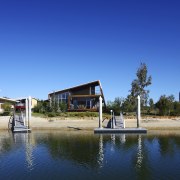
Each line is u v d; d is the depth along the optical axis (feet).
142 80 262.88
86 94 266.57
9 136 153.48
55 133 163.43
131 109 255.70
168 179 77.61
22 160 98.68
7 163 94.99
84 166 90.43
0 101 267.39
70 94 268.00
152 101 270.05
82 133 163.12
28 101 176.24
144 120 203.21
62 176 80.89
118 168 87.92
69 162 95.35
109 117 211.20
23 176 81.00
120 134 158.61
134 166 89.92
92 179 78.23
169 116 228.63
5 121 191.93
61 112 240.53
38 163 94.58
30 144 127.75
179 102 253.03
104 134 158.71
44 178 79.20
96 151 111.75
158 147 118.93
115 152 109.91
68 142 131.85
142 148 117.08
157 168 87.71
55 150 114.21
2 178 79.41
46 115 226.58
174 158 99.96
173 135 152.66
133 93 262.06
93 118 210.59
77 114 227.81
